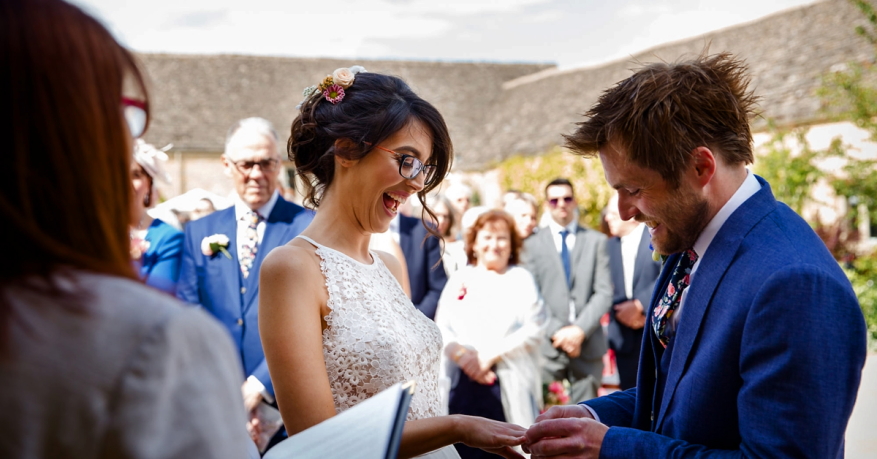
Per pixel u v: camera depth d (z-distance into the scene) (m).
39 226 0.87
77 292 0.84
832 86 11.75
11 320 0.82
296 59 30.47
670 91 1.66
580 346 5.48
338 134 2.00
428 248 4.89
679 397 1.71
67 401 0.80
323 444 1.28
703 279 1.70
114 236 0.93
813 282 1.49
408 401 1.27
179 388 0.84
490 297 4.52
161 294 0.92
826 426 1.44
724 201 1.72
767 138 15.31
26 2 0.88
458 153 29.59
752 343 1.53
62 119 0.87
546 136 25.67
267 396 3.37
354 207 2.06
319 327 1.87
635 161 1.70
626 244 5.70
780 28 19.91
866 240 12.62
